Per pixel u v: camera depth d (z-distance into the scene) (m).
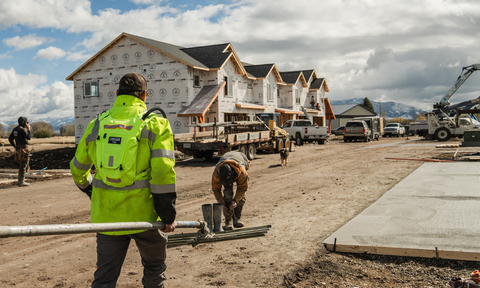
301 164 15.91
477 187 8.71
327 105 50.25
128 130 2.79
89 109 28.88
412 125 41.41
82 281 4.36
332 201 8.16
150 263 3.17
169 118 26.05
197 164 17.22
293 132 29.70
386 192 8.67
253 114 32.59
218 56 28.20
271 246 5.32
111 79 27.89
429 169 12.36
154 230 2.96
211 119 27.50
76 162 3.03
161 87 26.23
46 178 13.26
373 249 4.85
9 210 8.31
